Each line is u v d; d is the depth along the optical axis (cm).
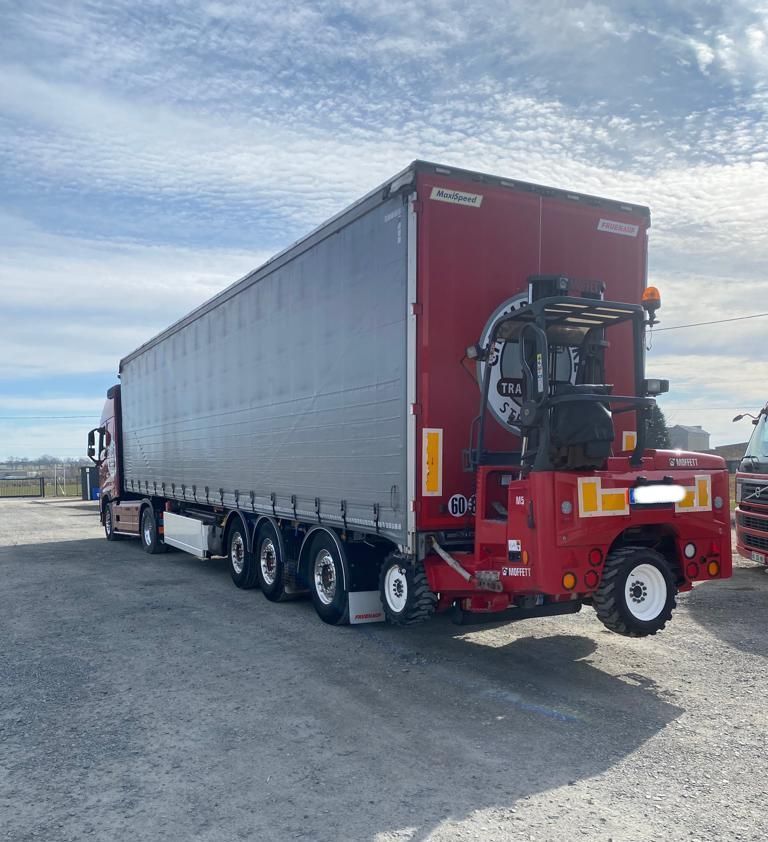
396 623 719
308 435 861
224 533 1175
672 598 611
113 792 441
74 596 1073
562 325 669
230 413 1102
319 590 868
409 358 666
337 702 590
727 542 649
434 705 579
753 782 440
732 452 4772
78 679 665
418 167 667
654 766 463
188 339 1295
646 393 642
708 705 571
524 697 595
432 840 380
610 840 377
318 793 434
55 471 5562
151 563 1429
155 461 1508
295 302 894
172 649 761
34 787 451
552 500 572
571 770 458
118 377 1827
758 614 877
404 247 677
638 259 783
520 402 709
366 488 738
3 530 2214
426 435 665
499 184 704
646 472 611
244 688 630
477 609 654
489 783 443
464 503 680
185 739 520
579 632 802
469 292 688
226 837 388
